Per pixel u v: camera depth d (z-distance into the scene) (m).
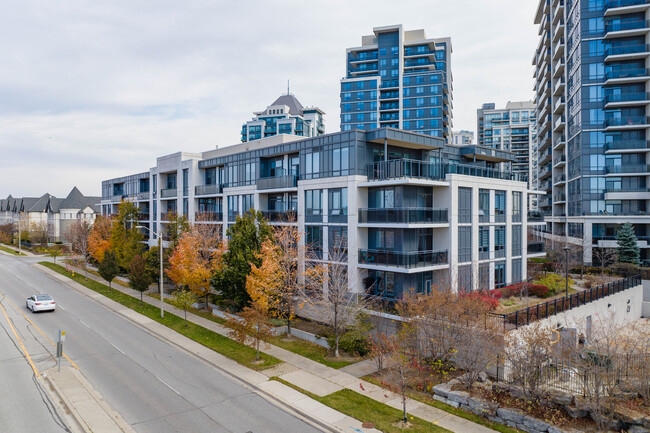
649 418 13.84
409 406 16.52
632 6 48.56
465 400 16.38
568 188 57.88
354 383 18.75
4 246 86.06
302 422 15.20
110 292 40.25
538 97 77.81
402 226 25.91
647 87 48.91
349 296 27.39
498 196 34.00
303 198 32.41
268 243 26.05
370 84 92.06
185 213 47.91
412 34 97.88
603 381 15.48
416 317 20.12
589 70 51.38
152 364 21.25
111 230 49.09
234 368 20.56
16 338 25.33
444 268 28.48
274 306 24.25
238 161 40.53
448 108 96.88
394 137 28.55
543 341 16.67
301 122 123.50
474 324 18.52
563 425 14.34
